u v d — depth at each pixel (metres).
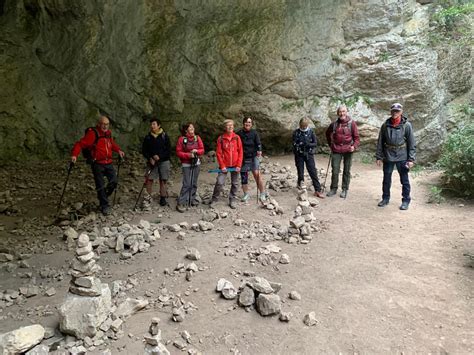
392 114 7.29
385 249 5.97
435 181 9.02
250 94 11.51
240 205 7.93
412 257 5.71
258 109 11.32
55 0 11.05
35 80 11.20
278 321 4.47
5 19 11.32
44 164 10.94
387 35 11.38
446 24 11.96
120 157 8.02
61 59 11.35
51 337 4.11
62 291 5.04
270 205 7.63
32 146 11.10
